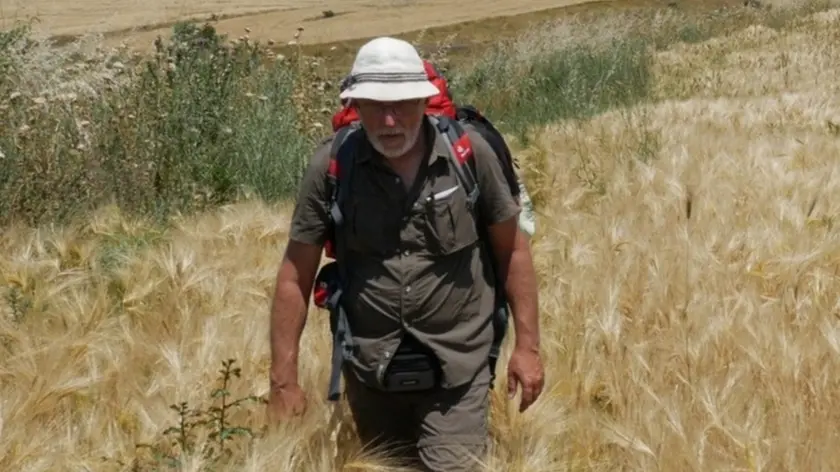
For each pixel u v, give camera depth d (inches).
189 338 201.3
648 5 1886.1
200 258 250.2
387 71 145.4
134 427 167.3
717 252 254.5
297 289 161.0
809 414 168.6
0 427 154.0
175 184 359.9
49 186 322.0
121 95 378.0
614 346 194.7
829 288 226.8
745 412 171.0
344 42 1536.7
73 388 172.6
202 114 383.9
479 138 156.1
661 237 262.7
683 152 388.2
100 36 476.1
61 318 208.8
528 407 169.3
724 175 358.6
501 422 174.7
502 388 179.6
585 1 1953.7
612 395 180.4
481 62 844.0
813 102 562.6
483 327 161.3
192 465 148.4
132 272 238.2
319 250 160.1
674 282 223.3
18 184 316.2
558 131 510.0
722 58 831.7
